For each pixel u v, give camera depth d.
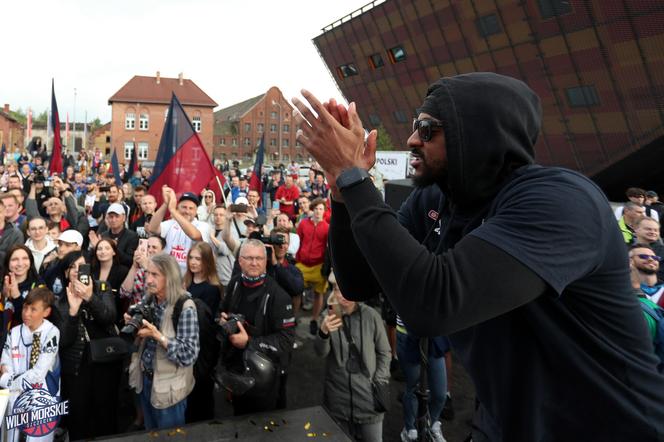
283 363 3.60
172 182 7.26
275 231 5.55
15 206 6.52
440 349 3.70
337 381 3.63
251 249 3.63
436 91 1.03
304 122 0.99
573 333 0.95
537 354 0.99
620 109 19.94
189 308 3.46
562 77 21.83
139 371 3.68
